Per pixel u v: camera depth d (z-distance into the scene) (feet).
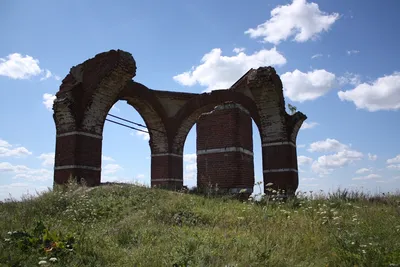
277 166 54.80
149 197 38.27
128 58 50.44
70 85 51.96
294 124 55.31
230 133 57.31
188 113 67.00
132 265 17.70
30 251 18.94
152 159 69.10
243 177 56.54
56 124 51.21
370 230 23.80
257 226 26.58
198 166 59.21
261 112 56.49
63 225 27.91
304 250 20.90
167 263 17.63
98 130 51.98
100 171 51.31
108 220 30.45
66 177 48.42
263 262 18.12
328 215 31.09
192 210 32.04
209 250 18.97
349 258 18.63
